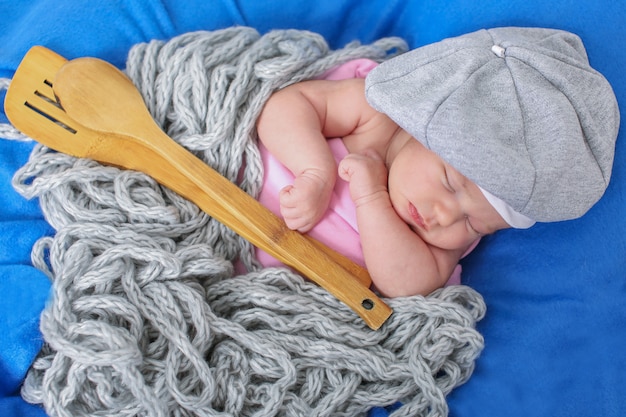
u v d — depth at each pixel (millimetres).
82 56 1158
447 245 1068
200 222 1069
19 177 1026
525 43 981
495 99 931
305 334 1029
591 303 1110
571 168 910
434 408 986
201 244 1027
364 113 1150
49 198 1018
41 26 1158
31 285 967
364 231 1071
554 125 912
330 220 1105
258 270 1070
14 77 1043
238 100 1104
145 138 1047
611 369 1071
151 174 1062
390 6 1343
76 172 1003
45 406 912
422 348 1015
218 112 1086
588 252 1131
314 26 1340
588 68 999
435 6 1284
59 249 976
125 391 923
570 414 1045
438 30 1277
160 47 1142
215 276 1050
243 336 975
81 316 938
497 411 1046
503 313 1127
